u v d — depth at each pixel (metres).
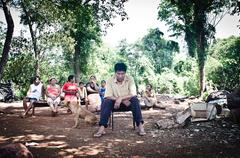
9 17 12.48
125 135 6.12
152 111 10.59
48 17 19.22
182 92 31.38
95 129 6.82
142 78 45.69
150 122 7.72
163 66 53.53
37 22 20.52
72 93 9.66
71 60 38.16
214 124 6.79
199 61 23.45
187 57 36.25
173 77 34.28
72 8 15.18
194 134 6.00
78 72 38.50
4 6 12.29
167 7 27.39
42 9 18.16
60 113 9.85
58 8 16.19
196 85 27.55
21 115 8.86
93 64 41.16
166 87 33.69
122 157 4.66
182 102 15.88
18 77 22.23
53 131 6.57
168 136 5.93
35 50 21.55
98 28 35.84
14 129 6.74
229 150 4.88
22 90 21.33
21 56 22.19
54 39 21.94
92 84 10.76
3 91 16.83
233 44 34.91
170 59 53.53
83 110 7.25
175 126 6.65
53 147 5.23
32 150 5.03
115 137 5.95
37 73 21.77
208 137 5.73
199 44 23.77
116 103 6.16
